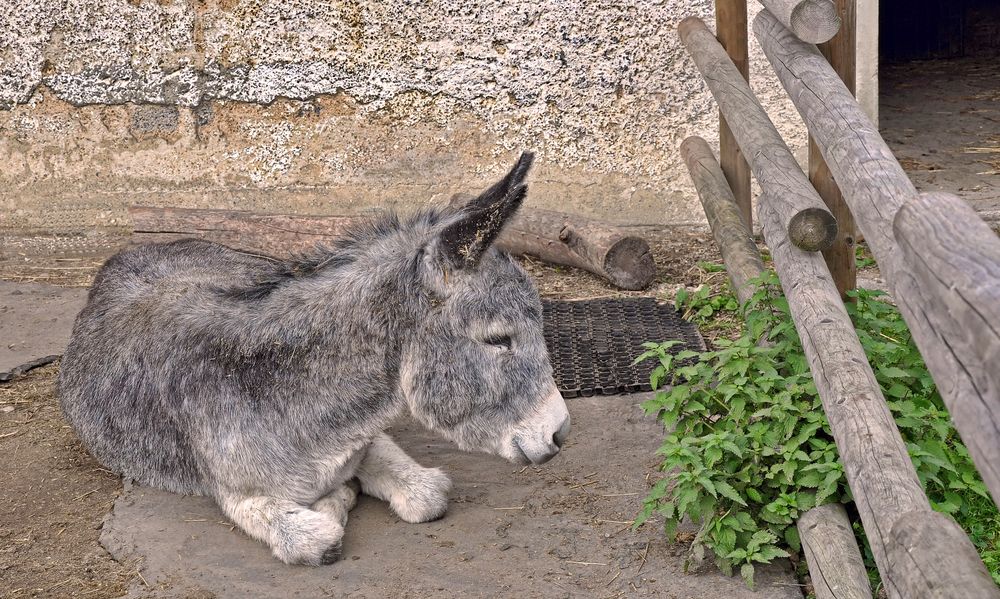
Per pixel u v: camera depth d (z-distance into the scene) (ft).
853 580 14.21
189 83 23.24
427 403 15.42
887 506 13.53
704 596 14.90
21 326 20.52
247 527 15.67
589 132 22.89
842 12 16.43
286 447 15.55
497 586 15.16
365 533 15.96
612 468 16.78
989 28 41.68
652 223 23.39
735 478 15.30
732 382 15.99
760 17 17.33
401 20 22.61
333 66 22.90
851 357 14.74
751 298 17.17
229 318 16.02
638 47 22.52
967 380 12.04
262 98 23.21
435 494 16.07
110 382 16.71
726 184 20.10
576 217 21.77
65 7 23.00
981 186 23.59
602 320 19.98
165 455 16.34
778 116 22.57
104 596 15.20
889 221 13.71
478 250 15.16
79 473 17.06
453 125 23.12
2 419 18.21
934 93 35.29
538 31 22.52
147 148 23.76
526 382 15.33
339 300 15.60
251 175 23.72
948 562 12.81
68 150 23.91
